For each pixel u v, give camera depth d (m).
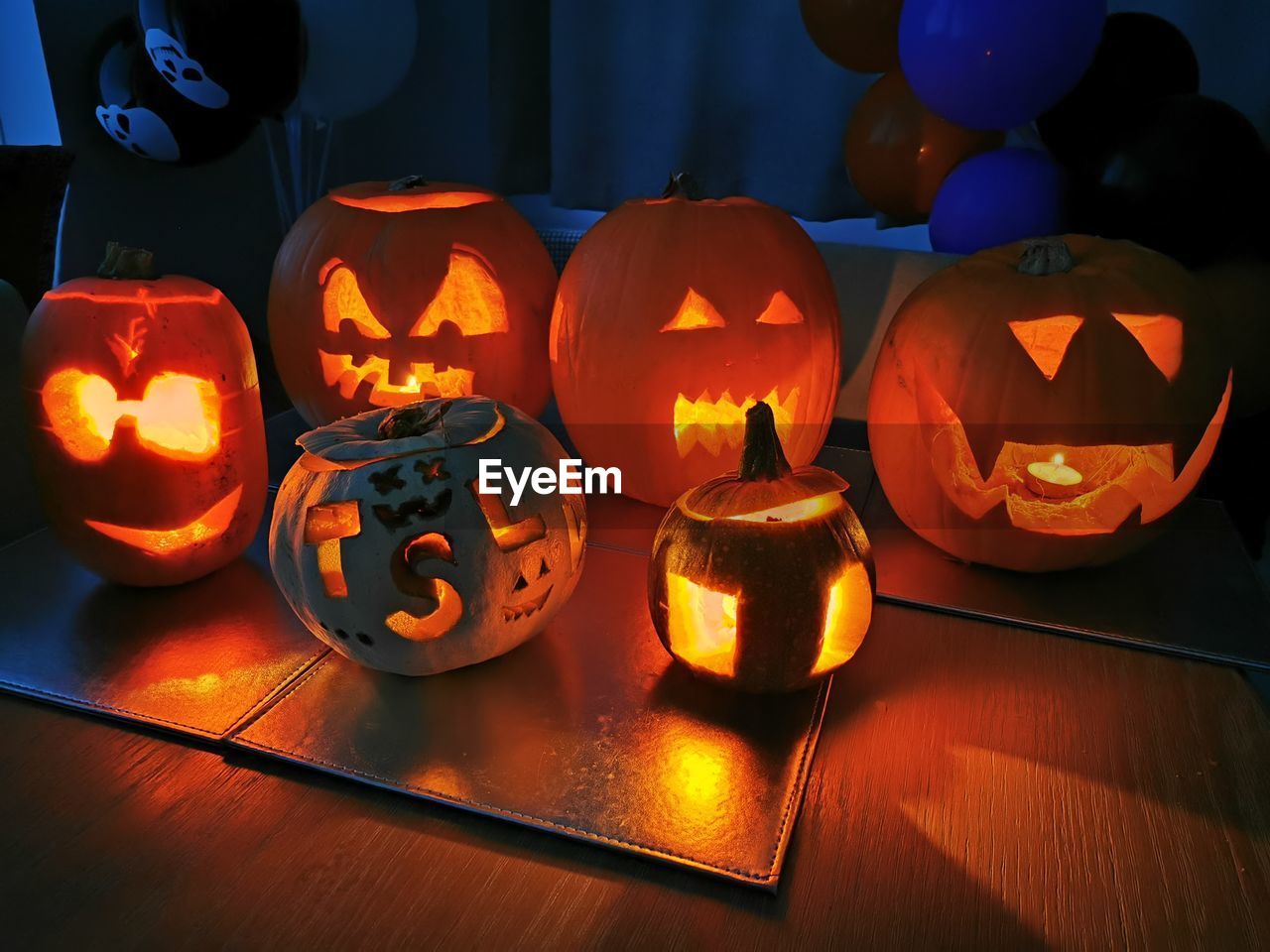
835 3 1.78
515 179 2.76
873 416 1.03
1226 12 1.90
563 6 2.42
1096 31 1.40
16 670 0.79
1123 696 0.78
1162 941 0.55
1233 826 0.63
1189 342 0.91
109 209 2.51
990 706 0.76
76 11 2.31
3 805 0.64
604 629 0.86
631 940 0.54
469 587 0.73
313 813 0.64
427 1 2.94
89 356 0.83
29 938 0.54
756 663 0.73
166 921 0.55
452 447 0.74
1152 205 1.36
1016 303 0.92
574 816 0.63
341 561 0.72
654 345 1.06
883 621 0.90
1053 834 0.63
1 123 2.36
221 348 0.89
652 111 2.49
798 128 2.40
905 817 0.64
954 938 0.55
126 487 0.85
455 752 0.69
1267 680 1.06
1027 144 1.95
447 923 0.55
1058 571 0.98
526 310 1.24
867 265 1.53
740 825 0.62
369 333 1.20
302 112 2.43
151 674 0.79
